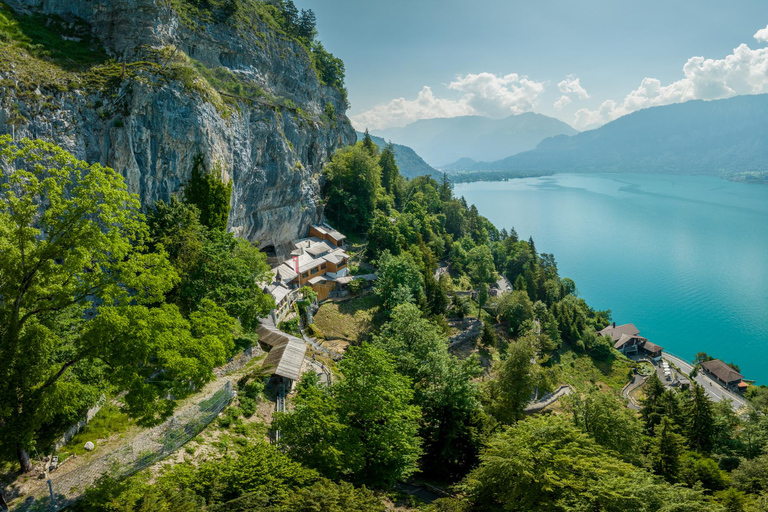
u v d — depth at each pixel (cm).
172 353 2238
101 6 5253
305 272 7494
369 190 10300
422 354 4888
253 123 6562
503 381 5050
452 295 9444
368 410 3159
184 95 4916
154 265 2512
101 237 2209
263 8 10212
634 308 15062
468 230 15112
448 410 4100
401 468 3281
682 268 18788
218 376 3884
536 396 7481
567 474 2736
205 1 7406
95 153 4316
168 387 2447
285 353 4347
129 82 4569
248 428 3316
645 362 10856
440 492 3650
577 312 11188
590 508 2527
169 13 5697
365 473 3150
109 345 2148
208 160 5194
